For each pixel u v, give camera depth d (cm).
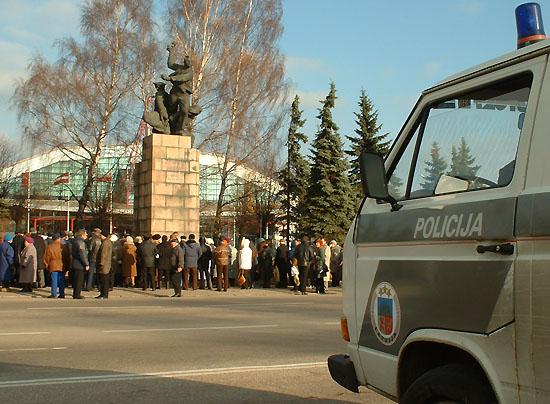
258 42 3669
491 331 308
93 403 618
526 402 288
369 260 412
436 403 344
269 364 819
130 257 2109
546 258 284
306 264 2161
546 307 281
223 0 3619
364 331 416
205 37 3569
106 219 4003
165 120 2517
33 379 719
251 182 4012
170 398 640
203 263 2211
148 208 2470
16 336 1048
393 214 392
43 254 2067
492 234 313
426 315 353
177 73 2534
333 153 3891
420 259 361
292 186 4281
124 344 972
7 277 1944
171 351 912
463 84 364
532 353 286
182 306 1628
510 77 332
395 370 378
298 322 1293
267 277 2353
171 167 2466
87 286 2008
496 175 328
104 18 3559
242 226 4372
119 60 3575
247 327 1200
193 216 2488
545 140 302
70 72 3531
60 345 957
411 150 400
